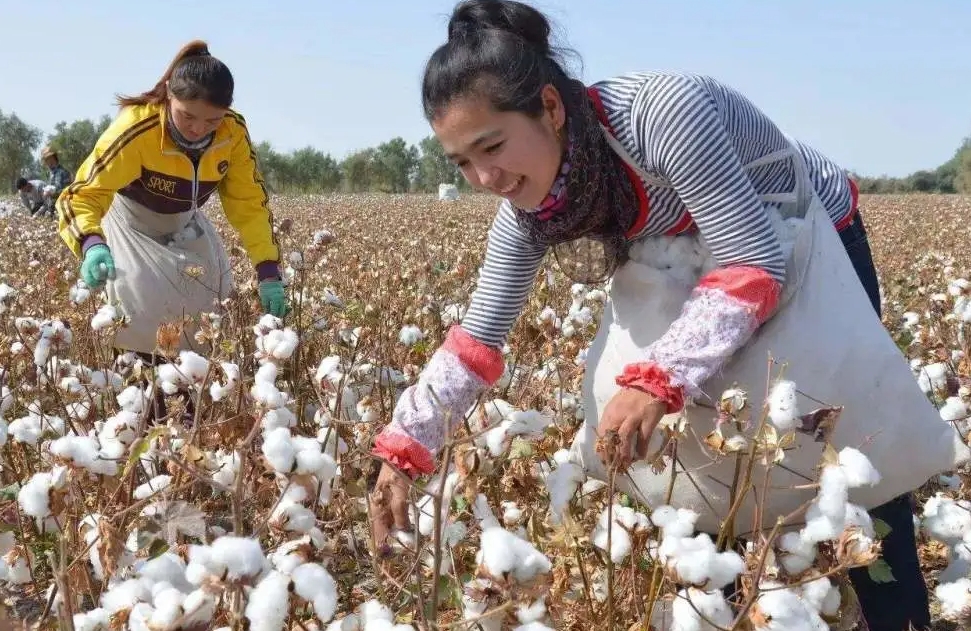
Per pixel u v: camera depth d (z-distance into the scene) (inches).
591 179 69.2
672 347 67.5
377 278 182.4
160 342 84.9
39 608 84.3
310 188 2396.7
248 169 151.2
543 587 53.8
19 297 170.7
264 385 72.4
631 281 78.6
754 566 62.0
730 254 69.1
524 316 142.4
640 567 74.7
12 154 2113.7
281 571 55.2
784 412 62.5
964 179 2207.2
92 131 2160.4
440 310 158.9
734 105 73.3
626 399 66.6
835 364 72.2
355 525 102.0
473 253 283.7
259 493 81.0
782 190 76.7
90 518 68.6
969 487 97.5
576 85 68.0
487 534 54.0
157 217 143.7
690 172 68.4
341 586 83.6
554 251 80.8
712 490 77.5
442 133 67.1
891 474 75.0
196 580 49.5
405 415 77.6
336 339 133.1
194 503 91.7
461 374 79.8
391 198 1594.5
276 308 146.5
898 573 81.7
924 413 74.9
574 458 83.7
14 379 119.6
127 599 54.9
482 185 69.9
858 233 84.8
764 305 67.8
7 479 104.5
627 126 70.3
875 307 86.1
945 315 150.6
